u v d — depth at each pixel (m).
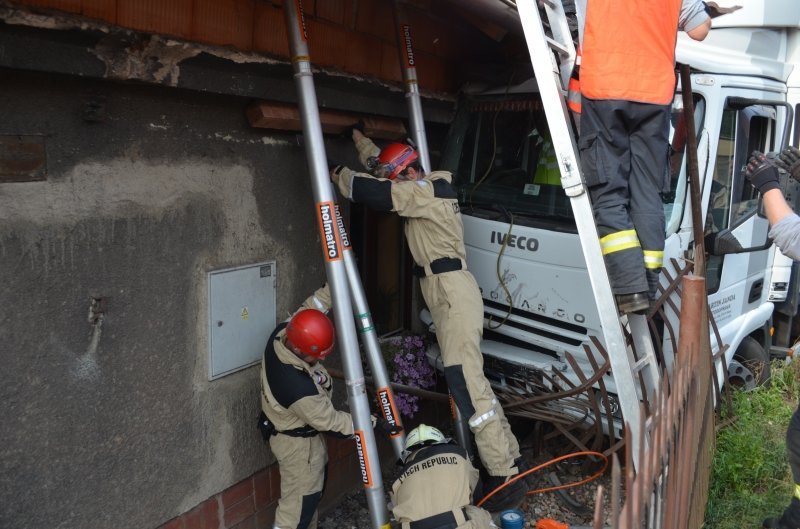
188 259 2.78
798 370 5.21
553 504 3.99
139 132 2.51
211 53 2.58
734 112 4.09
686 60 3.79
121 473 2.58
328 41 3.30
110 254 2.45
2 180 2.09
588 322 3.62
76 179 2.31
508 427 3.64
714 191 4.03
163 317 2.69
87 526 2.46
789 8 4.58
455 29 4.32
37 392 2.25
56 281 2.27
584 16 2.76
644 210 2.59
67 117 2.26
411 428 4.50
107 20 2.19
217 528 3.08
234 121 2.95
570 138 2.50
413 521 2.76
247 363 3.15
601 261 2.50
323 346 2.82
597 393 3.70
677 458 2.15
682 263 3.68
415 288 4.72
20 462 2.22
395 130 4.00
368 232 4.50
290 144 3.30
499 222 3.99
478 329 3.47
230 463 3.12
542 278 3.79
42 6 1.99
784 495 3.87
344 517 3.82
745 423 4.32
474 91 4.48
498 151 4.34
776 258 4.91
